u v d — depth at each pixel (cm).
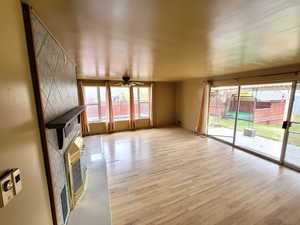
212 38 148
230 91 505
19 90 72
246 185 248
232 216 185
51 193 105
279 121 419
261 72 342
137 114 663
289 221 177
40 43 99
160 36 142
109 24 116
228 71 378
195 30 129
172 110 727
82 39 147
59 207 122
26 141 76
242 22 115
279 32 133
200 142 472
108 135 557
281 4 89
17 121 68
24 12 83
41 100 95
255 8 94
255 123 486
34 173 83
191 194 227
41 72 99
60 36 137
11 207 59
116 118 620
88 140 479
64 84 171
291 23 116
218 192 230
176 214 188
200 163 330
